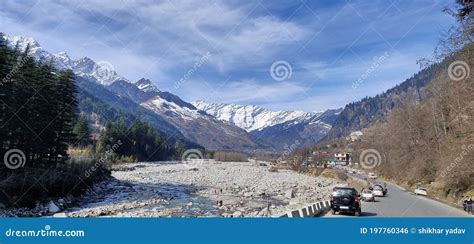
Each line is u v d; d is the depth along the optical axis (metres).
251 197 51.19
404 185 77.75
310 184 77.81
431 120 68.06
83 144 112.50
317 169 120.88
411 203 40.38
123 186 62.56
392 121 94.75
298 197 48.78
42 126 60.69
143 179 79.56
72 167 56.03
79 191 48.69
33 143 59.19
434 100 64.38
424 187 60.75
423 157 68.62
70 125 67.56
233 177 93.38
